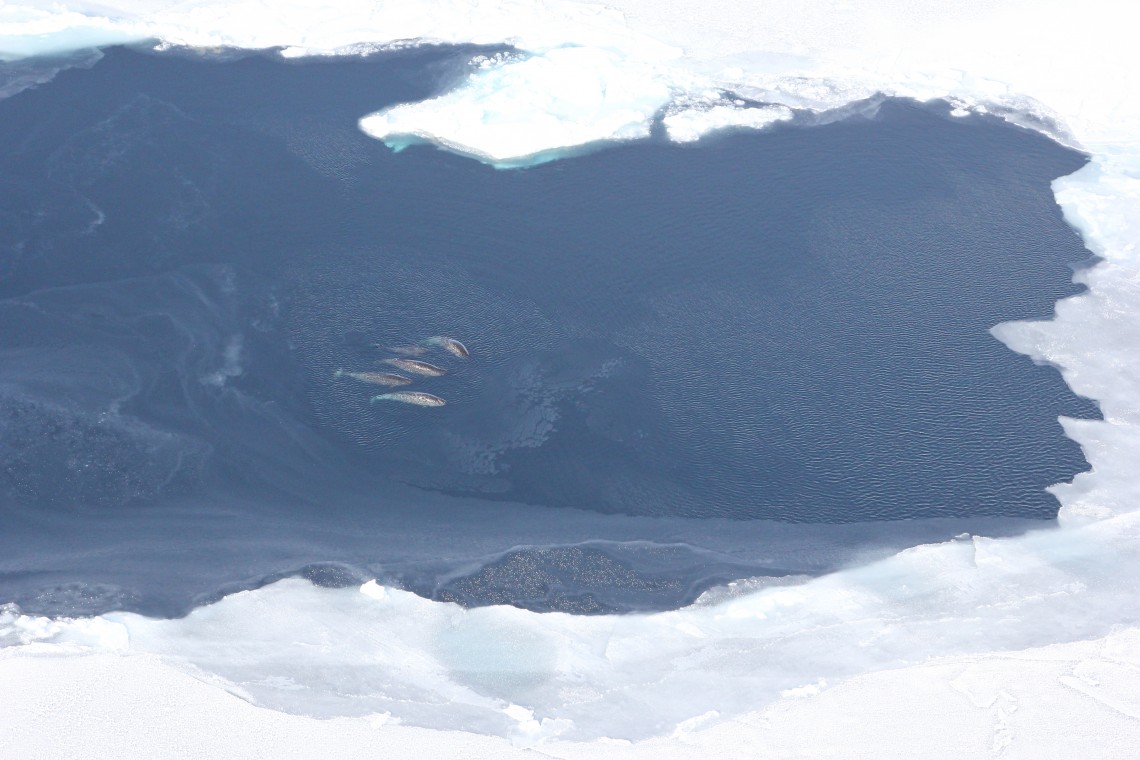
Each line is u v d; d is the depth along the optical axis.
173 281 70.44
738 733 47.78
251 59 92.94
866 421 63.16
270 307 68.88
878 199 80.62
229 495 58.38
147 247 72.75
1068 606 53.81
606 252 74.38
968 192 82.00
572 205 78.62
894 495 59.25
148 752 45.84
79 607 52.34
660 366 66.12
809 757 46.62
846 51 99.19
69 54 91.50
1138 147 88.12
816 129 88.50
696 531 57.34
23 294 68.75
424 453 60.88
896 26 102.88
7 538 55.59
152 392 63.12
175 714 47.59
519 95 87.50
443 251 73.69
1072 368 67.19
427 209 77.44
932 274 74.00
